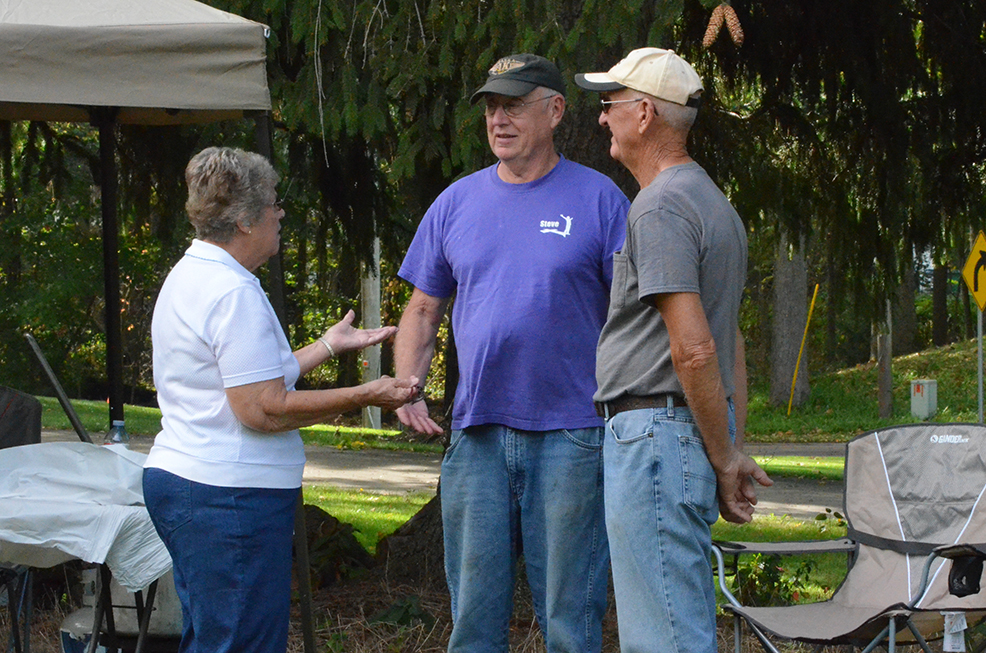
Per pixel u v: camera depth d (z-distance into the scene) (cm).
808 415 2969
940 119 827
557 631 407
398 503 1258
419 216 822
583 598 408
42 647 559
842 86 804
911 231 855
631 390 339
